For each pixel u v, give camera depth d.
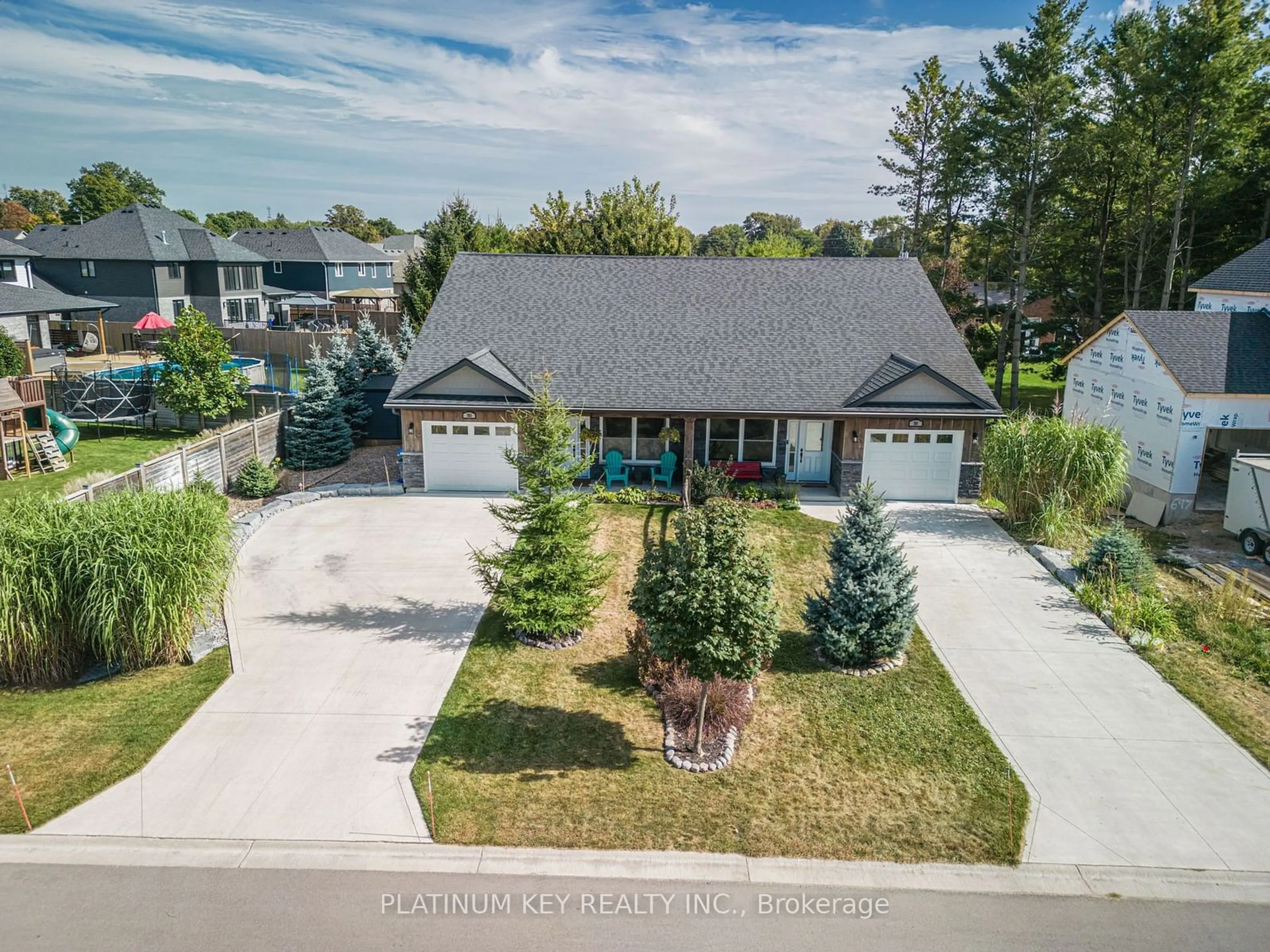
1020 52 35.31
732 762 11.66
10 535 12.92
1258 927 8.91
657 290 26.03
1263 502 20.08
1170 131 35.97
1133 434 24.44
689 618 10.75
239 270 54.66
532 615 14.65
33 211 117.88
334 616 15.80
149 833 10.01
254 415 30.75
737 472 23.33
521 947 8.41
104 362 41.88
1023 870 9.69
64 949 8.28
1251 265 28.03
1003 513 22.33
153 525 13.40
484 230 40.66
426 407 22.50
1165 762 11.77
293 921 8.70
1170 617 16.00
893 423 22.55
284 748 11.71
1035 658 14.69
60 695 13.00
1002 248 47.06
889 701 13.26
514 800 10.71
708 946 8.48
